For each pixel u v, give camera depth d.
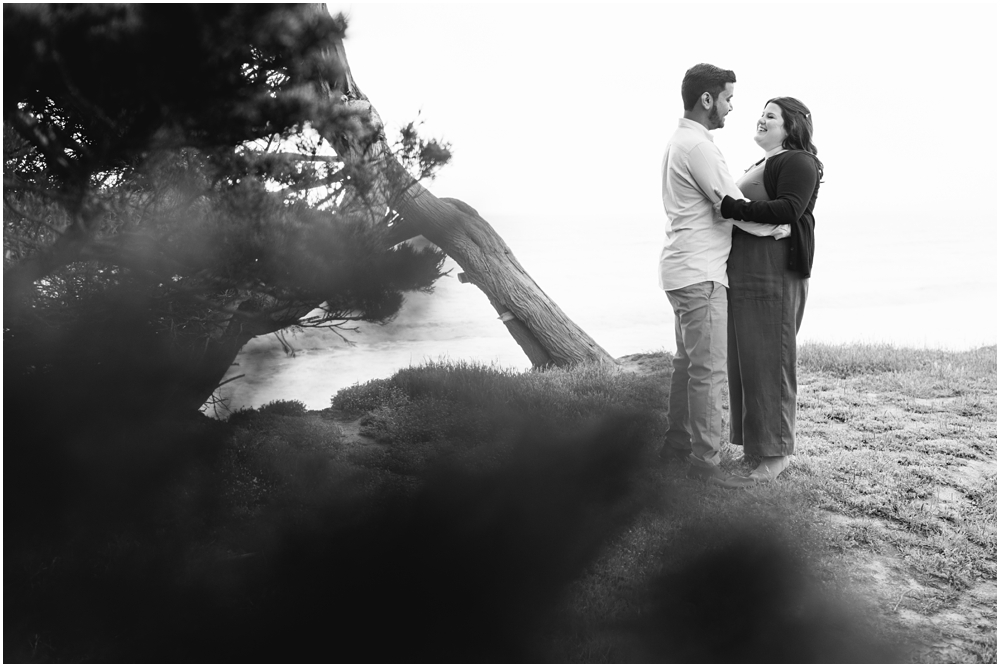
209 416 6.06
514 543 3.93
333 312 5.13
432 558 3.78
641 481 4.62
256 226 4.31
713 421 4.52
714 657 3.12
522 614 3.39
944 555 3.86
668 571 3.69
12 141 4.12
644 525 4.11
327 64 4.43
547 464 4.83
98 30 3.49
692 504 4.28
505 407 5.91
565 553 3.85
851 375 7.05
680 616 3.38
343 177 4.76
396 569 3.69
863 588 3.61
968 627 3.35
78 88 3.76
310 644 3.18
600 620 3.37
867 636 3.25
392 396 6.27
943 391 6.43
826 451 5.09
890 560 3.85
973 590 3.61
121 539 3.88
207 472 4.60
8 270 4.34
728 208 4.20
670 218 4.50
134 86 3.74
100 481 4.28
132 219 4.36
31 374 4.69
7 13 3.43
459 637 3.24
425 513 4.18
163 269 4.50
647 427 5.50
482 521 4.14
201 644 3.17
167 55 3.66
